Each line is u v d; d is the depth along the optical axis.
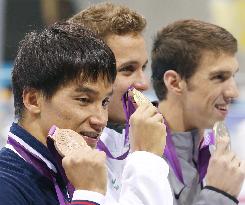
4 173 5.15
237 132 11.75
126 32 6.84
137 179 5.74
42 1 15.38
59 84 5.27
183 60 7.55
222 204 6.89
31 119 5.39
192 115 7.55
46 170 5.31
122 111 6.81
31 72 5.34
